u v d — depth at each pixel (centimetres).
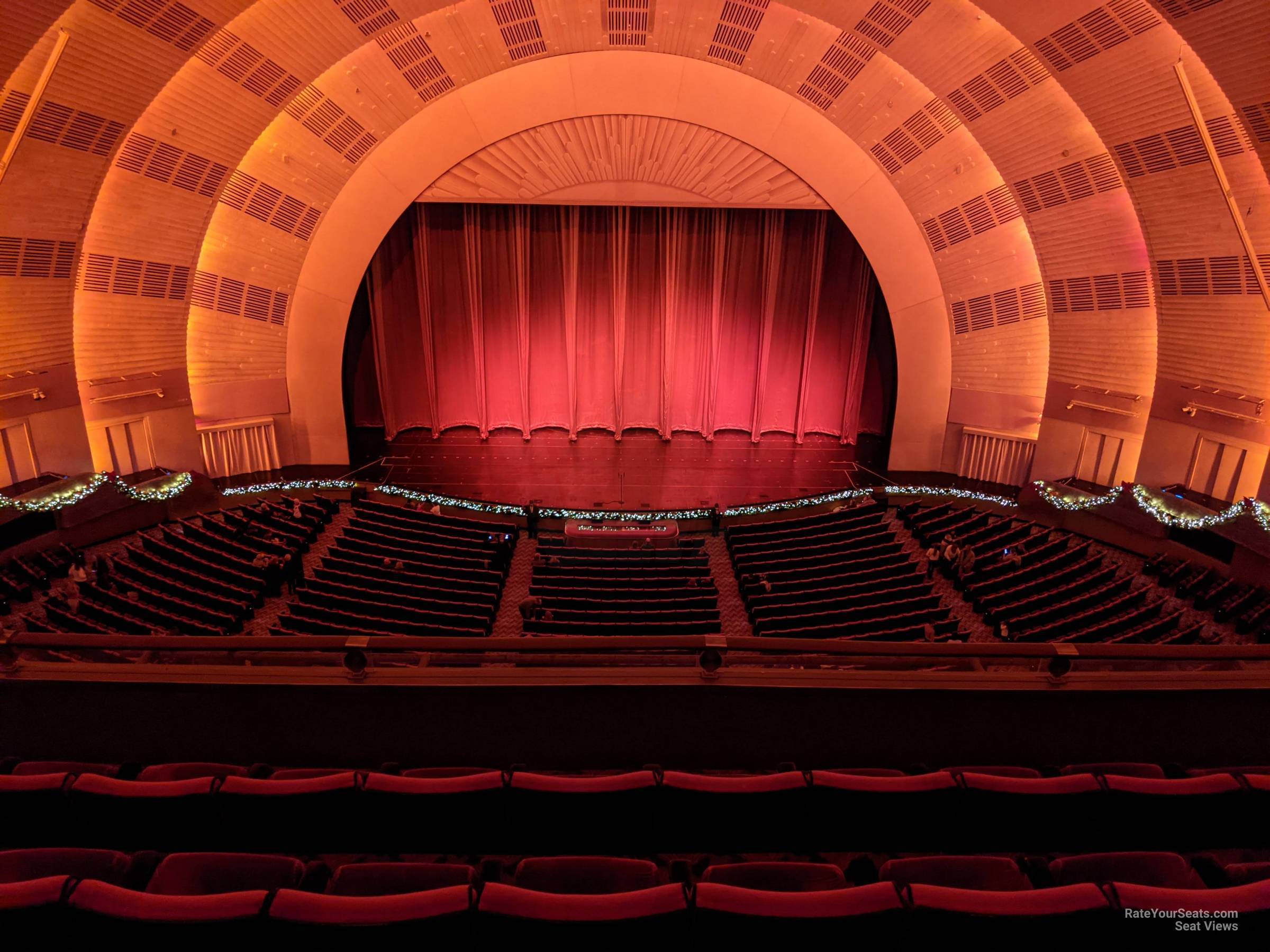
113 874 404
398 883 400
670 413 2153
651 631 1189
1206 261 1360
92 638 489
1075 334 1655
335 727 513
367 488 1775
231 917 340
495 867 410
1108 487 1661
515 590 1415
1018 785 456
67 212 1330
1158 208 1379
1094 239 1554
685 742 519
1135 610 1201
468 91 1684
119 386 1575
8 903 337
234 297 1734
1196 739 524
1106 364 1628
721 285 2050
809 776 461
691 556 1548
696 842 484
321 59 1482
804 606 1278
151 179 1477
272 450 1881
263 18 1383
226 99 1459
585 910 352
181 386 1672
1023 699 509
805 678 506
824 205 1822
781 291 2094
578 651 494
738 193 1831
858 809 467
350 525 1582
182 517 1638
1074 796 457
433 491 1806
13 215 1279
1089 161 1486
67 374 1449
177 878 402
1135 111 1312
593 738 517
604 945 357
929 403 1925
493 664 505
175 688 498
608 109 1731
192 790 449
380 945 349
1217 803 460
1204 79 1226
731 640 494
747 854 489
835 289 2091
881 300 2080
